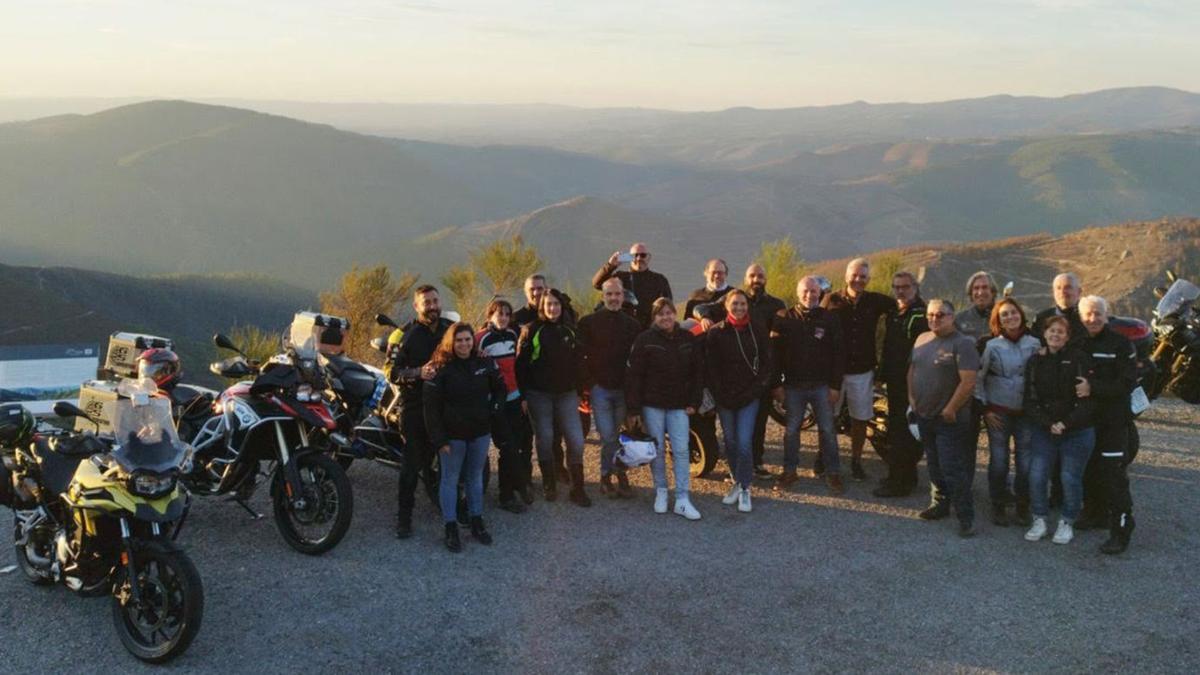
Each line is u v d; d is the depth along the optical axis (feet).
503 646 17.12
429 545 22.40
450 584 19.95
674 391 24.88
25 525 19.11
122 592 16.76
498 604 18.94
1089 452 22.79
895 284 26.81
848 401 28.66
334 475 21.15
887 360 26.73
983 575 20.93
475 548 22.26
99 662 16.39
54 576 18.47
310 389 21.75
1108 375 21.99
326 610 18.52
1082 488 23.08
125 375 24.26
